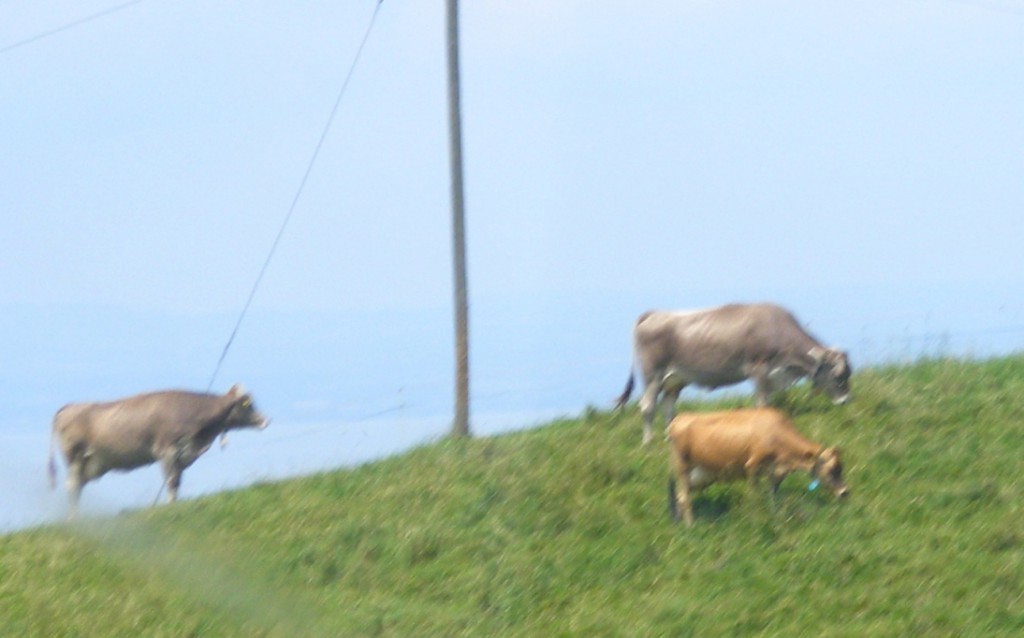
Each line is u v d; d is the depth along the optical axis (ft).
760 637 157.48
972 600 159.53
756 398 218.18
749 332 217.15
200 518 214.48
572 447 219.00
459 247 255.91
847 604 161.79
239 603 181.98
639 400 246.06
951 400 218.59
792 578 168.76
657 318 223.92
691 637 159.43
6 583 194.80
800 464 180.55
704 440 182.91
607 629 162.71
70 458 264.72
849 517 180.04
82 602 185.06
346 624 171.42
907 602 160.76
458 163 256.73
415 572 185.68
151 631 174.70
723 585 169.48
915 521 179.73
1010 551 169.99
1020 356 242.99
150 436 260.42
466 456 226.17
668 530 185.06
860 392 222.89
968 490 183.73
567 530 190.49
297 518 207.82
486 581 179.52
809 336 219.82
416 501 208.23
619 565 178.40
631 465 206.08
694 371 220.02
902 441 201.36
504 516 196.44
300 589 184.24
